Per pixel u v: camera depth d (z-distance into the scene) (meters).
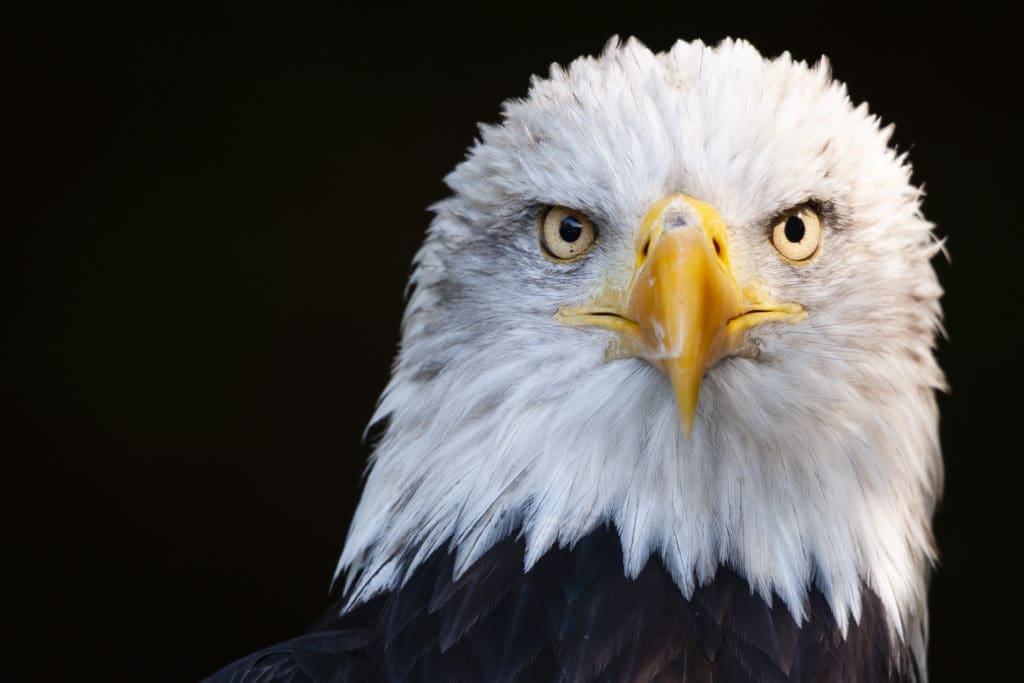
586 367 6.77
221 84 16.55
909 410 6.99
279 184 16.58
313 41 16.44
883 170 7.18
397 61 16.42
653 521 6.61
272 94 16.55
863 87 15.30
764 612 6.55
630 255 6.78
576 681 6.33
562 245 6.97
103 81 16.44
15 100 16.33
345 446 16.44
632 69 7.14
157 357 16.42
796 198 6.79
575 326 6.85
